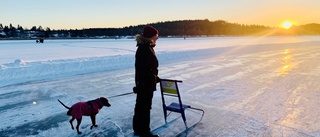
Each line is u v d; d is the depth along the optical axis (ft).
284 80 29.14
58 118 16.84
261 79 29.89
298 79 29.66
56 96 22.17
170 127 15.14
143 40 12.39
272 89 24.62
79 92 23.66
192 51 65.36
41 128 15.16
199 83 27.71
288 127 14.90
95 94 22.94
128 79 30.27
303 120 16.01
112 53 74.54
